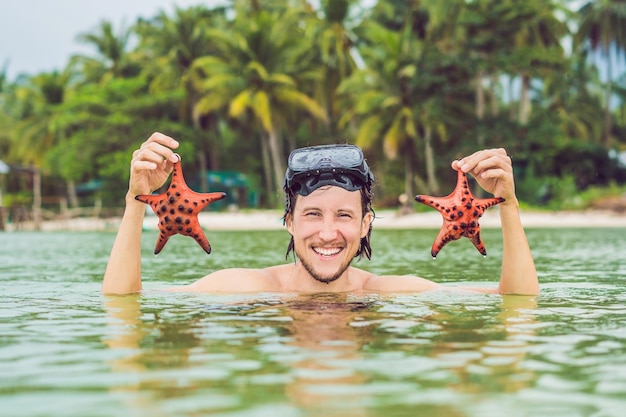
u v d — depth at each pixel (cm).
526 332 301
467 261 837
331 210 386
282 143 4872
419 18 4234
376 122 3616
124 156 3991
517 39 3838
